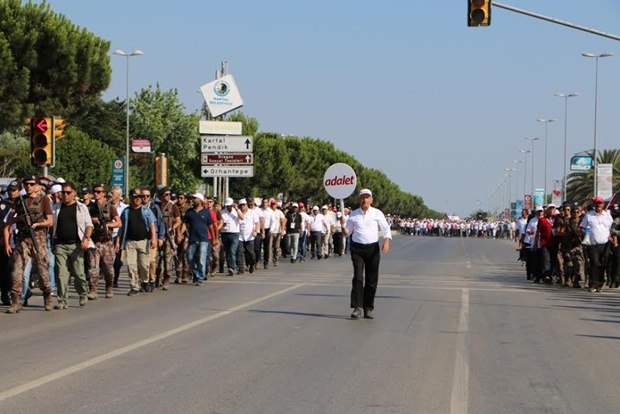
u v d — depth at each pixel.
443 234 139.88
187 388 9.45
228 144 41.16
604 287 25.19
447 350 12.35
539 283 26.38
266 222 31.89
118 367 10.66
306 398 9.03
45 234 16.58
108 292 19.45
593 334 14.45
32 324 14.66
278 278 26.30
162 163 37.56
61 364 10.82
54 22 34.72
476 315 16.92
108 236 19.17
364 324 15.12
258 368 10.70
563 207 25.00
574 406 8.90
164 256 21.66
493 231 127.44
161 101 103.25
